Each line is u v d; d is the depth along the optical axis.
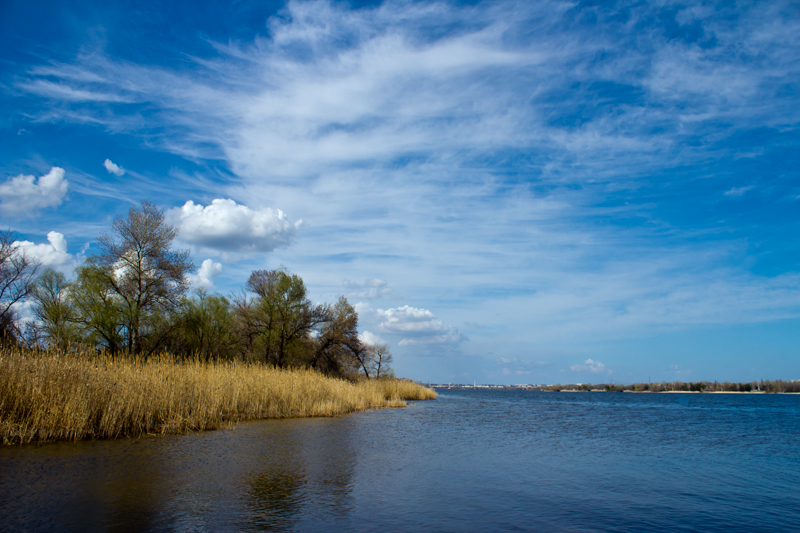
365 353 54.72
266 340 46.62
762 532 7.07
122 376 14.55
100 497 7.66
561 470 11.54
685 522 7.53
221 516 6.96
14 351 13.02
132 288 34.62
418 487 9.25
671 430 22.83
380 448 13.83
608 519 7.55
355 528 6.64
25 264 34.09
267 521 6.82
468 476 10.44
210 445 12.77
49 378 12.44
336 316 50.56
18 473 8.91
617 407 48.56
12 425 11.60
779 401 77.12
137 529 6.27
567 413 35.53
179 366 18.55
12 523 6.33
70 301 33.16
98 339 33.34
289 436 15.24
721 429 23.89
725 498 9.15
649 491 9.59
